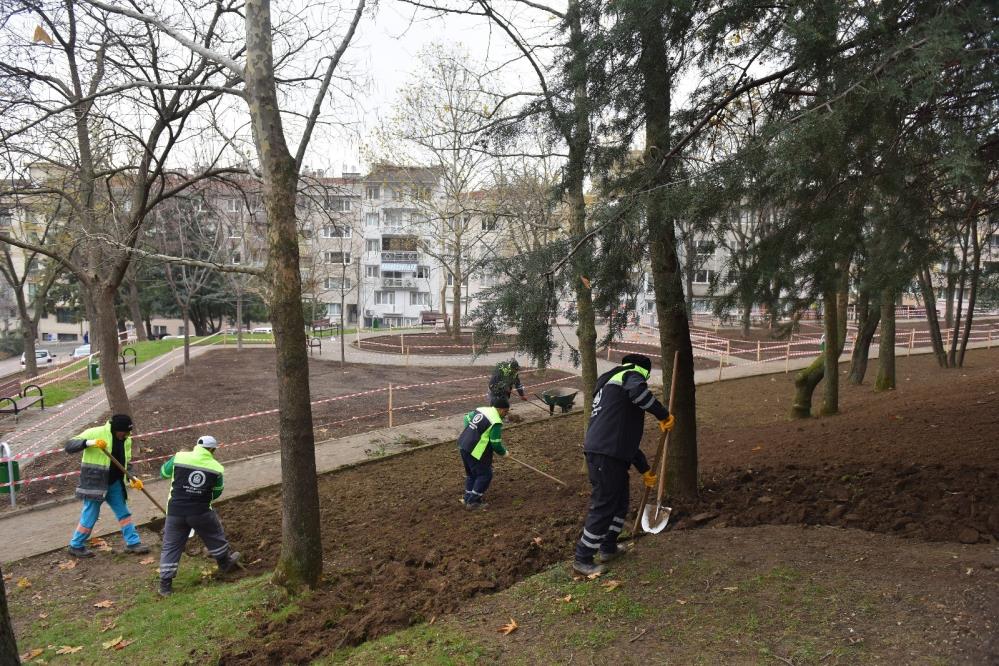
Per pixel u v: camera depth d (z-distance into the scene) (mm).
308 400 5590
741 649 3633
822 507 5578
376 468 10414
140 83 6062
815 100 4691
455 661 3939
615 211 4949
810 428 10344
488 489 8664
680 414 6301
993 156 5059
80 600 5988
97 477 6941
